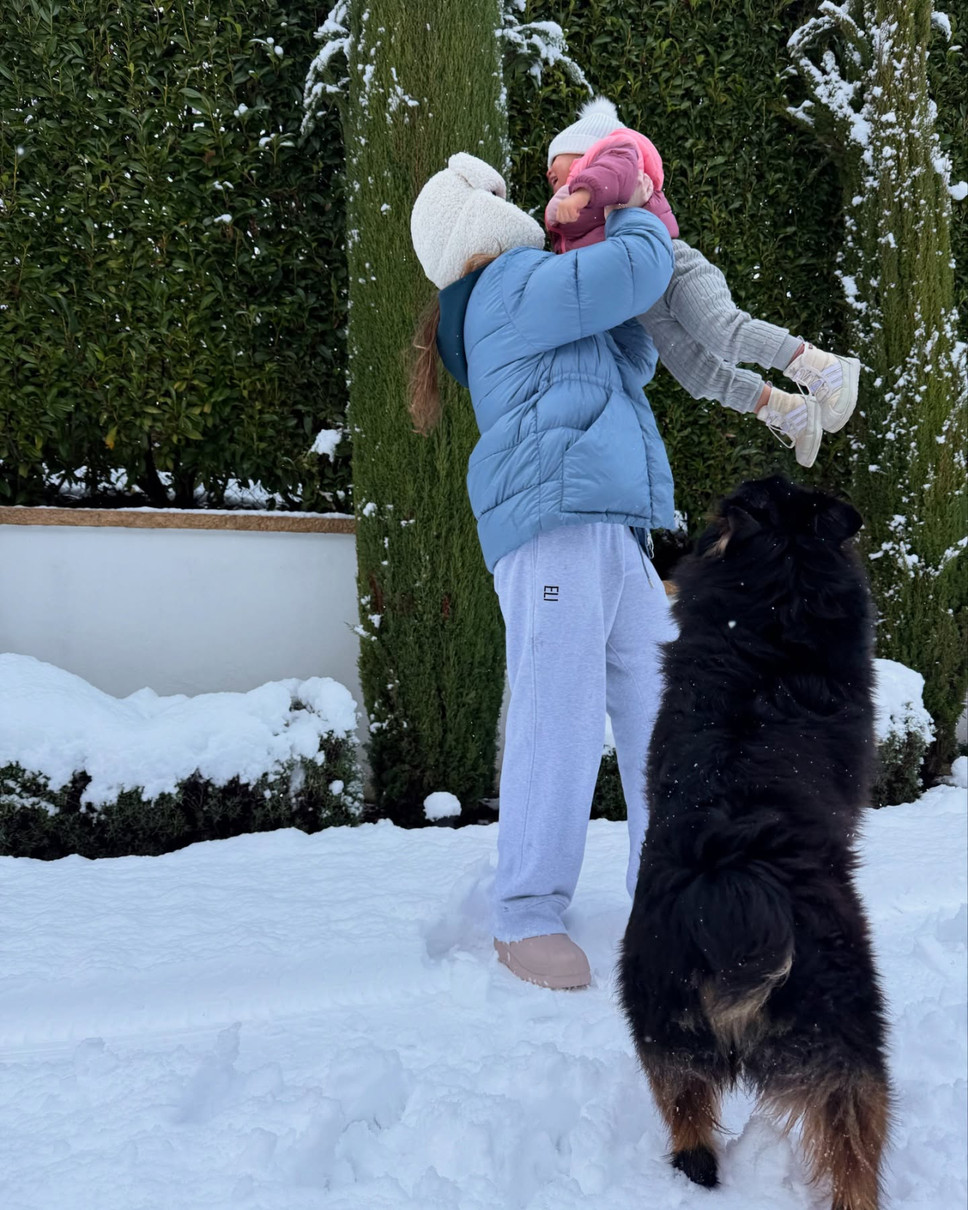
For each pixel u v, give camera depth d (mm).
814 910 1352
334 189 3816
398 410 3342
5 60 3514
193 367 3775
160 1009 1885
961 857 2834
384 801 3504
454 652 3408
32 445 3732
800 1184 1412
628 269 1967
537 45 3656
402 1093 1612
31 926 2234
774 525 1670
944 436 4109
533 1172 1431
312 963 2055
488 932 2361
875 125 4156
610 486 2084
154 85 3592
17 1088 1600
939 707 4141
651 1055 1420
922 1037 1799
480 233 2174
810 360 2129
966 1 4520
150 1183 1351
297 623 3830
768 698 1537
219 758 2994
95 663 3684
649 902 1441
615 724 2301
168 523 3686
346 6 3578
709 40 4031
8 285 3602
